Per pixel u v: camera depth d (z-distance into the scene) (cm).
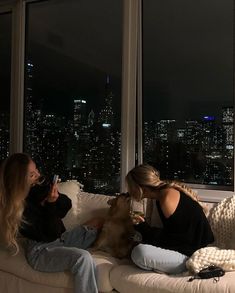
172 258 241
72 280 251
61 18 400
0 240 277
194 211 255
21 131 422
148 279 231
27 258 270
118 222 286
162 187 263
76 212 322
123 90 361
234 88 319
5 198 264
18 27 416
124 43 359
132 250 258
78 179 389
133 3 355
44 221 274
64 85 397
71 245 282
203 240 255
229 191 320
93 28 381
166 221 257
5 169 268
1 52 436
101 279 246
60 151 400
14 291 273
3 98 436
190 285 218
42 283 261
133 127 358
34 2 413
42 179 285
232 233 270
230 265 233
